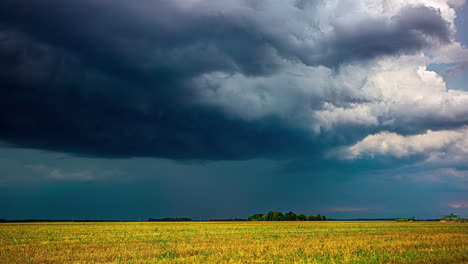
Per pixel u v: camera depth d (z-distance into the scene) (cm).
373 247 3123
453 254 2630
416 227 7669
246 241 3828
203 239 4147
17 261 2380
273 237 4472
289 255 2639
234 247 3128
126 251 2888
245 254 2673
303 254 2691
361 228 7262
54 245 3450
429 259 2406
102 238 4369
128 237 4550
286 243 3547
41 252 2847
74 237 4569
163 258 2503
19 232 5828
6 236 4778
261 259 2448
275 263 2316
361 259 2431
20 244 3572
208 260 2386
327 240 3916
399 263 2264
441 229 6575
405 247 3138
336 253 2717
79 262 2312
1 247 3234
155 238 4350
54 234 5238
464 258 2464
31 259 2447
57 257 2541
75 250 3005
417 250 2902
